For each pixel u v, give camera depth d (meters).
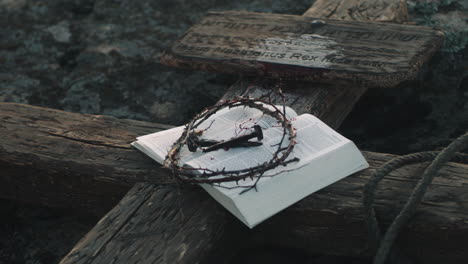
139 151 2.13
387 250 1.93
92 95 2.72
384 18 2.53
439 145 2.39
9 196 2.25
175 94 2.69
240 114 2.12
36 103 2.71
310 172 1.97
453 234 1.93
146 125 2.21
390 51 2.29
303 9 3.10
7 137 2.20
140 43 3.02
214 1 3.31
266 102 2.07
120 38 3.09
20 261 2.23
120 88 2.74
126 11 3.34
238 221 2.01
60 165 2.14
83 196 2.17
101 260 1.93
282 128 2.04
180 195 2.02
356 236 1.99
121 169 2.09
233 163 1.98
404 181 1.99
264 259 2.11
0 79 2.85
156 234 1.96
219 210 1.99
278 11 3.11
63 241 2.26
